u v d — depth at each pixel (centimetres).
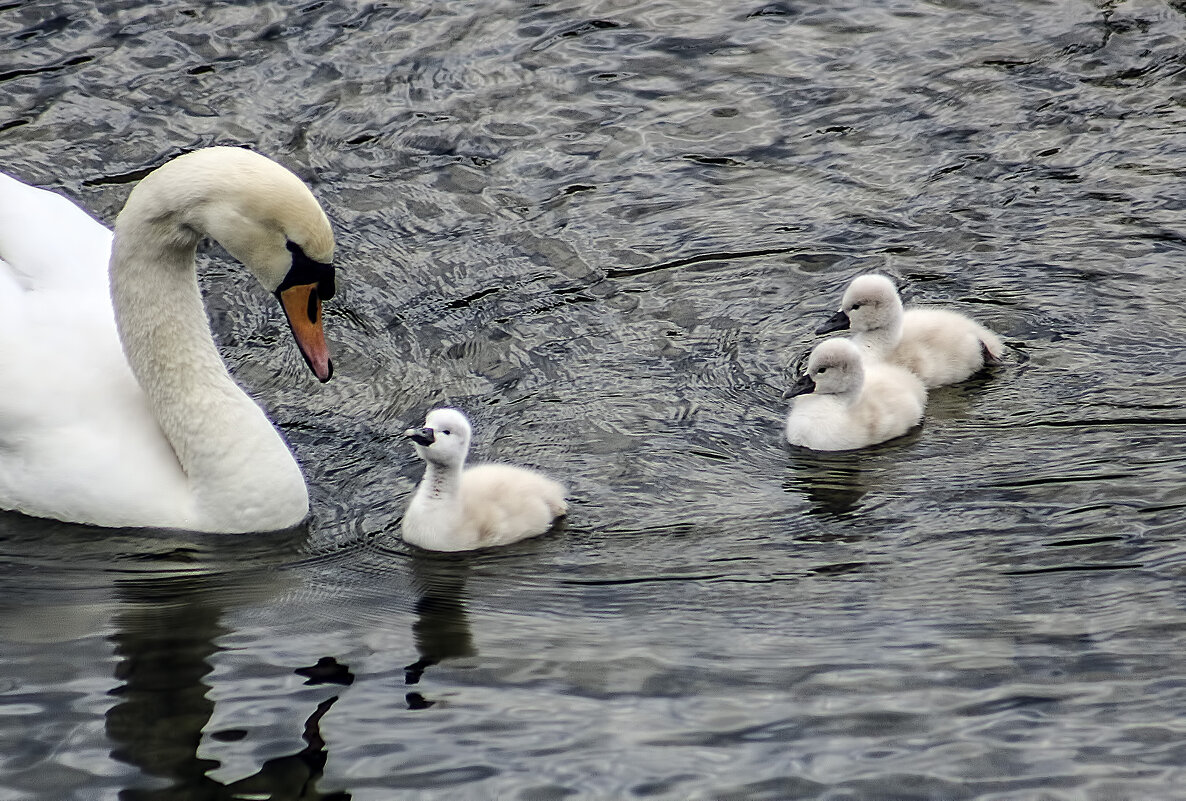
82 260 1407
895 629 1121
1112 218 1702
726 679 1061
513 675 1071
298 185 1227
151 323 1271
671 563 1234
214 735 999
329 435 1417
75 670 1075
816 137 1853
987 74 1953
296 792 944
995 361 1525
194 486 1283
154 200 1240
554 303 1595
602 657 1094
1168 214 1703
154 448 1301
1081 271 1628
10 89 1870
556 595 1190
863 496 1328
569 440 1412
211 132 1820
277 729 1007
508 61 1977
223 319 1573
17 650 1101
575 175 1789
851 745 987
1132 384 1473
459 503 1265
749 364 1521
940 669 1066
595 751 982
